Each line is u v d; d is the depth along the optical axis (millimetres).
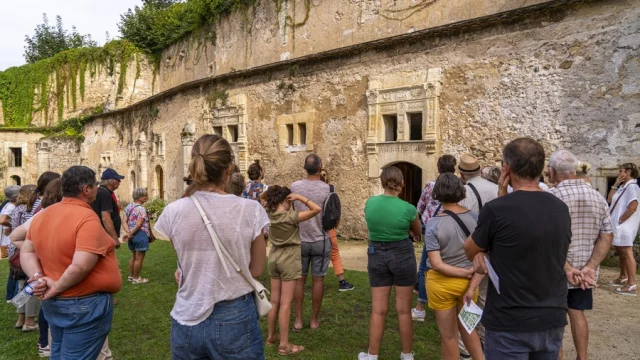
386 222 3592
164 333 4539
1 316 5094
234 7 15555
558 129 7035
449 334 3113
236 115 12773
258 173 5914
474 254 2504
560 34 7039
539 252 2248
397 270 3578
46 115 28328
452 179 3160
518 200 2334
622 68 6469
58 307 2721
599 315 4832
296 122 11156
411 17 10250
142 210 6422
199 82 14062
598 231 3221
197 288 2152
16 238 3135
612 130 6535
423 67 8719
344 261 7797
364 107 9742
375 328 3625
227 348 2135
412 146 8836
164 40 21734
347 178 10047
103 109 24344
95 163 22828
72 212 2799
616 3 6523
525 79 7391
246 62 15031
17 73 29234
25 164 26125
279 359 3832
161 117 16594
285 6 13484
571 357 3873
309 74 10867
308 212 4078
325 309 5113
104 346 3664
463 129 8125
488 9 8906
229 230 2189
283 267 3988
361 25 11312
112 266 2895
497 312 2340
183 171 14711
